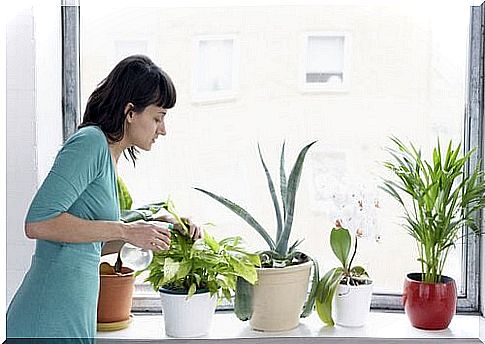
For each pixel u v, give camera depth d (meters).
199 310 2.22
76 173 1.87
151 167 2.51
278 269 2.23
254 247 2.50
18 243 2.32
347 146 2.48
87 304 1.94
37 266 1.92
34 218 1.83
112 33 2.47
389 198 2.47
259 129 2.49
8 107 2.29
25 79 2.29
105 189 1.96
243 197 2.50
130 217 2.18
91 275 1.95
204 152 2.50
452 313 2.28
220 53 2.47
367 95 2.47
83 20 2.47
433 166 2.42
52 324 1.89
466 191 2.22
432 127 2.46
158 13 2.47
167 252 2.24
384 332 2.26
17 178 2.31
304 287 2.29
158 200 2.51
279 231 2.33
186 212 2.51
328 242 2.50
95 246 1.97
